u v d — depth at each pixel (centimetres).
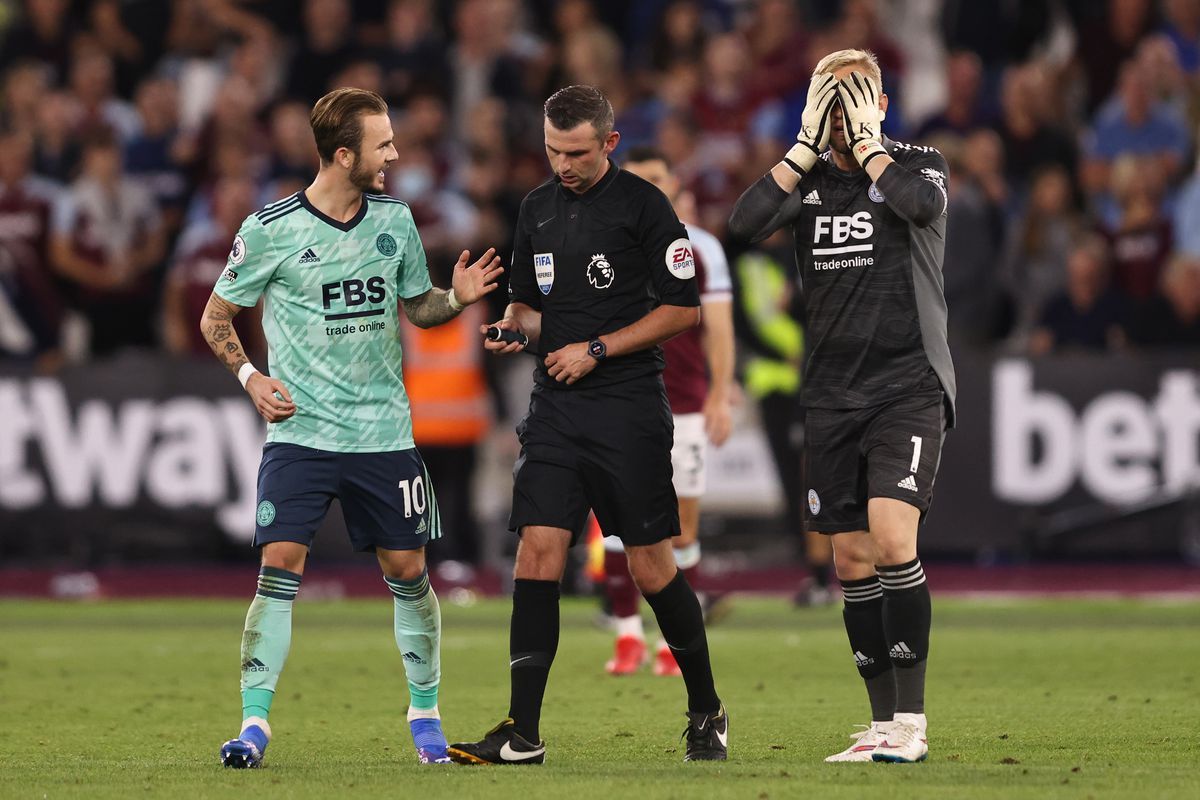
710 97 6272
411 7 6612
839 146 2267
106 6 6975
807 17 7119
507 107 6431
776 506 5416
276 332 2242
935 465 2241
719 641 4006
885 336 2256
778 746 2416
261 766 2197
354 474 2233
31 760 2309
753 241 2306
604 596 4319
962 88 6219
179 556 5531
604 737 2527
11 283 5906
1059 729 2577
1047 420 5334
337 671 3497
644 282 2233
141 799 1922
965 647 3844
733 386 3591
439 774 2089
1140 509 5297
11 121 6575
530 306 2309
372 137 2206
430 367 5516
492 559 5631
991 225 5703
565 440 2214
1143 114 6216
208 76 6925
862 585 2320
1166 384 5300
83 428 5531
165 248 6269
